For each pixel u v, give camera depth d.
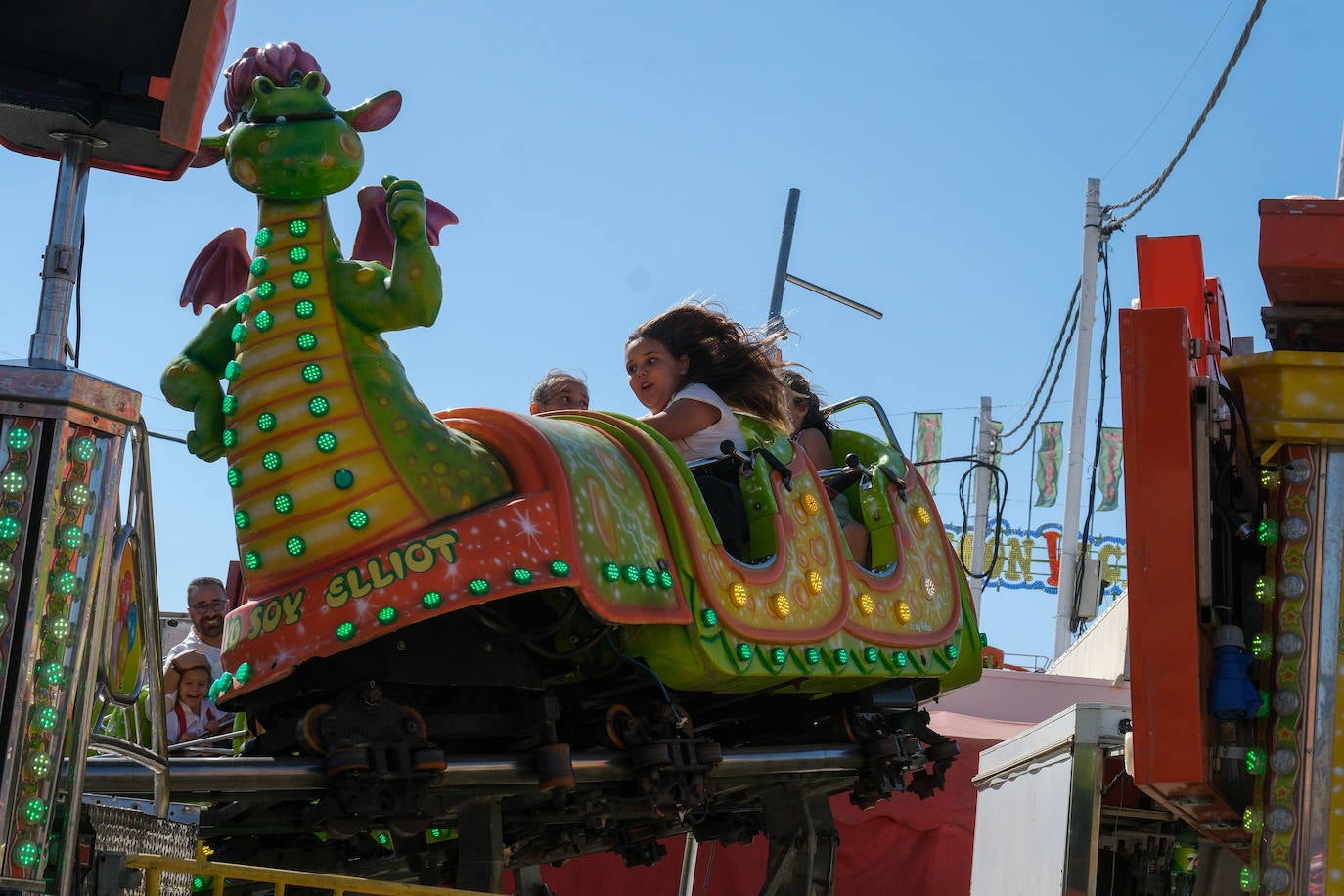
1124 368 4.47
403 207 4.02
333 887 3.44
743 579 4.71
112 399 2.91
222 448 4.19
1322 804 4.19
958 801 11.67
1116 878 8.12
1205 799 4.63
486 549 4.00
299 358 4.00
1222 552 4.58
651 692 4.81
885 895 11.48
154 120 3.35
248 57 4.23
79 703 2.86
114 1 3.23
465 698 4.38
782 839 5.80
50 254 3.17
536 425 4.35
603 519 4.30
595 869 11.82
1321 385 4.39
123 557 3.26
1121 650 12.84
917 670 5.51
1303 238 4.46
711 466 5.13
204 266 4.60
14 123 3.29
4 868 2.69
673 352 5.49
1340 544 4.34
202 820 4.48
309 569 3.92
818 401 6.36
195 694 5.51
